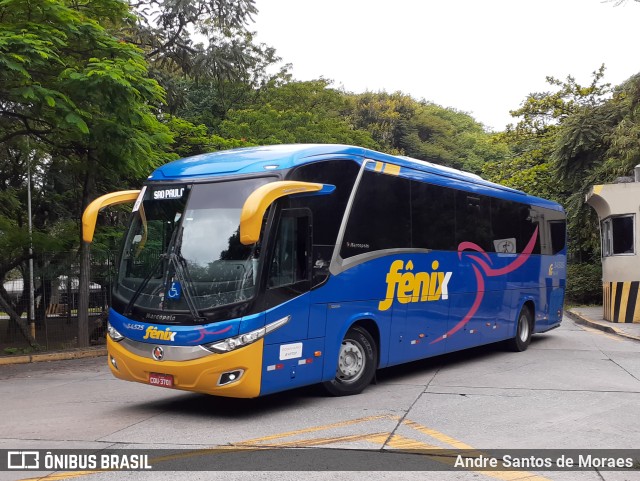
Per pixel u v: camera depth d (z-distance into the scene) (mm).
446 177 11117
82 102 12242
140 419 7609
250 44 29328
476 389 9211
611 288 19047
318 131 32875
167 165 8648
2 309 14789
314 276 8070
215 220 7621
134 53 13039
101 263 16391
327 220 8359
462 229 11453
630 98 20062
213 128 31812
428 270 10398
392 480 5273
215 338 7094
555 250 15430
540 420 7281
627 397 8516
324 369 8211
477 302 11828
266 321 7320
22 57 10938
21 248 15891
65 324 16328
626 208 19062
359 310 8820
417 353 10125
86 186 15398
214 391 7164
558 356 12680
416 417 7449
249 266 7312
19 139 15758
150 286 7688
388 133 58500
